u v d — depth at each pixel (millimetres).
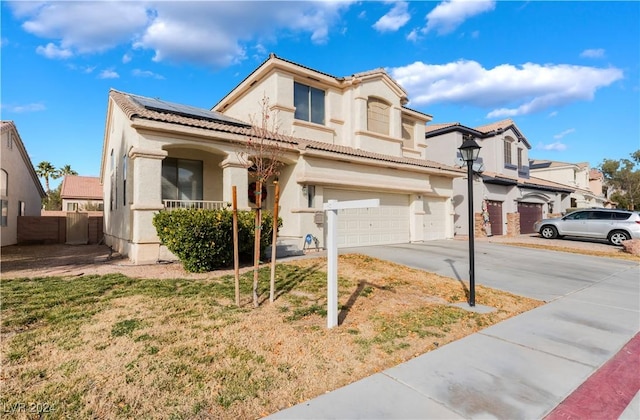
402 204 16031
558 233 18141
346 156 12758
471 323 5363
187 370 3514
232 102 17312
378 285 7336
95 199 32750
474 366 3895
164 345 4062
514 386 3467
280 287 6918
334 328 4828
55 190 46656
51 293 6152
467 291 7305
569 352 4363
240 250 9016
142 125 8938
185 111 11977
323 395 3211
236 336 4395
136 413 2824
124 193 12008
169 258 9586
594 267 10711
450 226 18656
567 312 6133
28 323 4734
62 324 4668
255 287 5695
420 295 6812
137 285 6824
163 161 11625
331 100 15688
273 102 13875
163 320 4867
